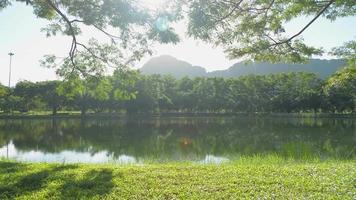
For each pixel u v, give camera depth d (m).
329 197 8.67
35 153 25.12
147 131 42.50
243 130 43.25
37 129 46.00
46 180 10.80
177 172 11.64
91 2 12.57
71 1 12.76
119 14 11.65
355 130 41.72
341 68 15.77
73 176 11.30
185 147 28.08
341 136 34.94
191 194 9.14
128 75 17.64
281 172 11.52
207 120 66.00
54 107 80.50
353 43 14.38
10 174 11.67
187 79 92.69
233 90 87.56
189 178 10.76
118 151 26.03
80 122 60.50
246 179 10.56
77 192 9.42
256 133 39.22
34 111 91.75
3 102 82.06
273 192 9.19
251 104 85.38
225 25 9.66
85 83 18.38
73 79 18.03
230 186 9.82
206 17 9.02
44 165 13.76
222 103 85.88
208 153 24.42
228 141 32.00
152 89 81.38
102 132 41.28
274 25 10.53
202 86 87.44
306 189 9.42
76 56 17.69
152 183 10.22
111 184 10.13
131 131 42.62
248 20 10.55
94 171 12.10
